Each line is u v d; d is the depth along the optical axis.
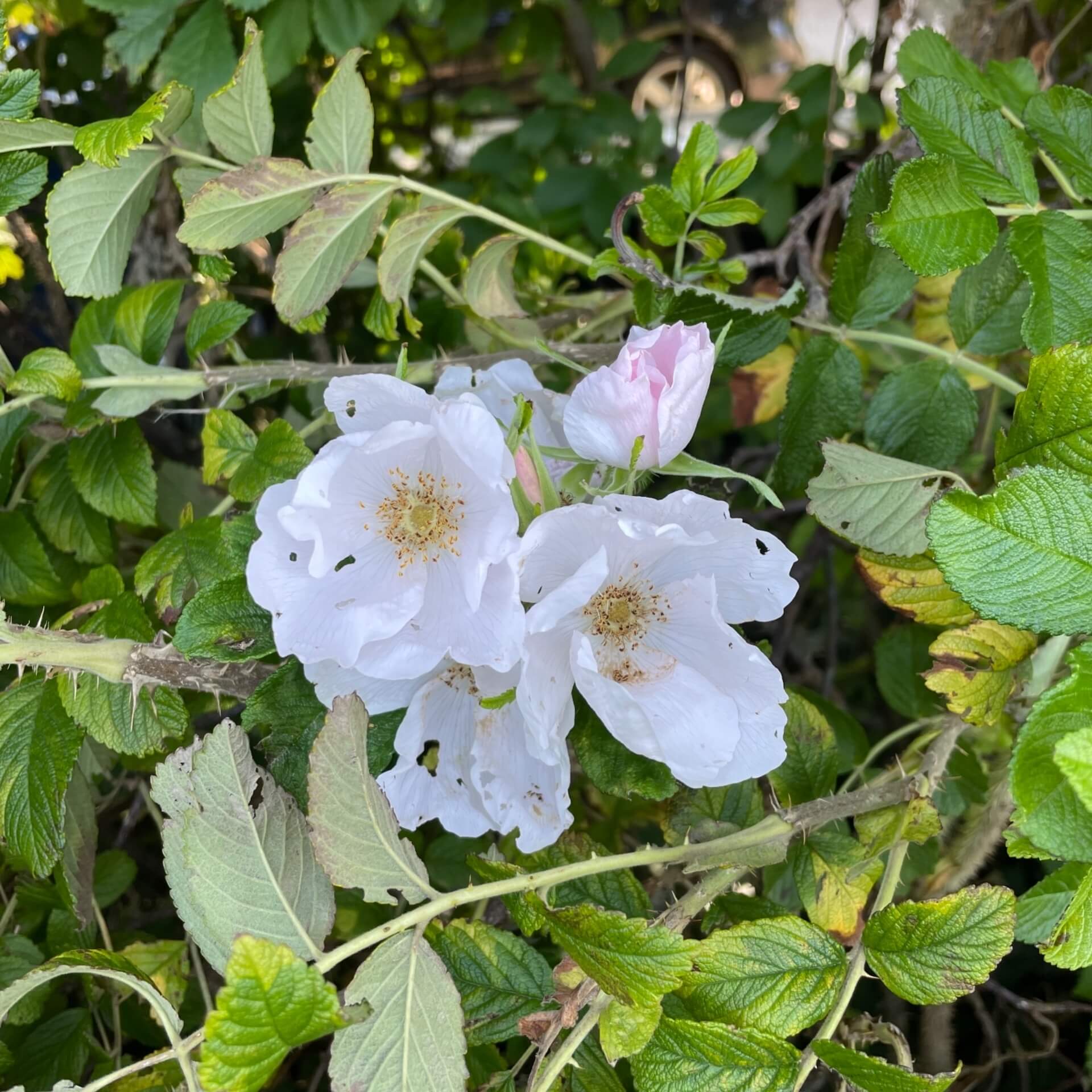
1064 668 0.39
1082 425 0.30
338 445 0.28
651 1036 0.29
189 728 0.35
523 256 0.63
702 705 0.31
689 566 0.31
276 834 0.30
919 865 0.41
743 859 0.32
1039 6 0.54
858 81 0.65
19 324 0.57
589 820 0.45
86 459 0.42
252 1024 0.25
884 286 0.40
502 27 0.74
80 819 0.39
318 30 0.50
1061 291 0.33
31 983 0.28
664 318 0.38
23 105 0.35
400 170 0.76
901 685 0.47
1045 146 0.37
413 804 0.33
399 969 0.29
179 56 0.47
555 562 0.30
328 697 0.33
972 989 0.30
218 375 0.41
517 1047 0.38
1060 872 0.34
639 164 0.70
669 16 0.81
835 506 0.35
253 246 0.52
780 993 0.30
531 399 0.35
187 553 0.38
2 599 0.34
